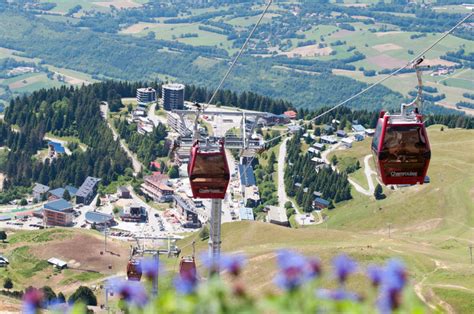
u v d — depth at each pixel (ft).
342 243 536.83
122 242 645.10
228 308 23.21
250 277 439.22
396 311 23.09
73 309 24.84
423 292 406.82
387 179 150.20
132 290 25.13
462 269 449.06
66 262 594.65
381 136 148.77
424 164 148.77
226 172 183.73
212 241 210.18
